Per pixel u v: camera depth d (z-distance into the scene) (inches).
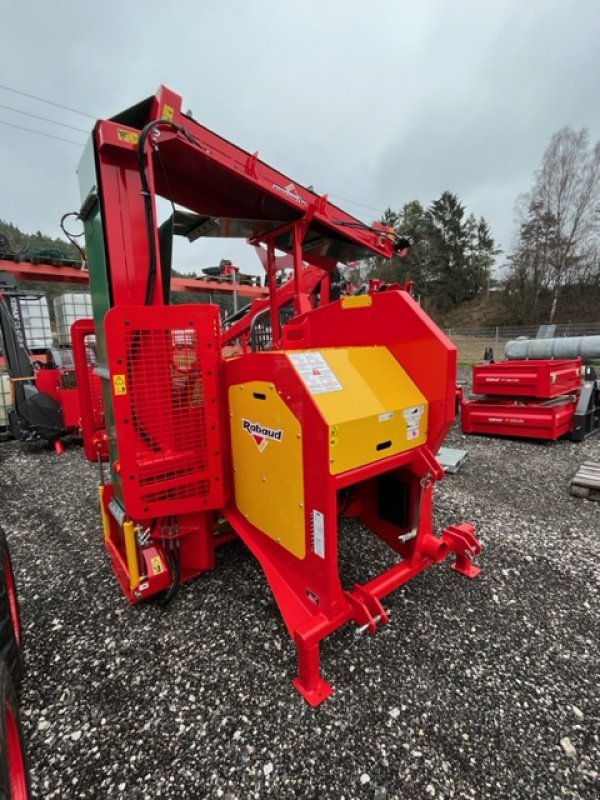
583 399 209.5
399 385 74.9
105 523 98.0
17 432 222.1
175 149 83.3
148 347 71.2
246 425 75.8
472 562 99.6
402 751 56.0
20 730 46.7
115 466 87.4
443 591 89.6
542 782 51.7
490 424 219.9
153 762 55.3
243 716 61.6
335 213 134.3
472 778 52.4
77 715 62.5
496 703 63.0
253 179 99.3
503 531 115.6
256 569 98.0
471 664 70.4
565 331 757.9
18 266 239.5
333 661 71.4
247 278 287.9
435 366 73.2
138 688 67.1
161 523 82.7
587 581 92.4
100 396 104.6
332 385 64.5
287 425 65.1
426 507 78.6
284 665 70.8
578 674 68.0
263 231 131.6
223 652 74.1
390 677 68.0
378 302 82.7
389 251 169.0
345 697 64.3
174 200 106.3
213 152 88.4
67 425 224.5
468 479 158.2
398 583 73.5
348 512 97.3
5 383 257.1
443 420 73.5
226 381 79.7
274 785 52.1
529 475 162.1
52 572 102.4
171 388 74.7
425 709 62.2
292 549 69.0
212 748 57.1
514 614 82.4
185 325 73.8
